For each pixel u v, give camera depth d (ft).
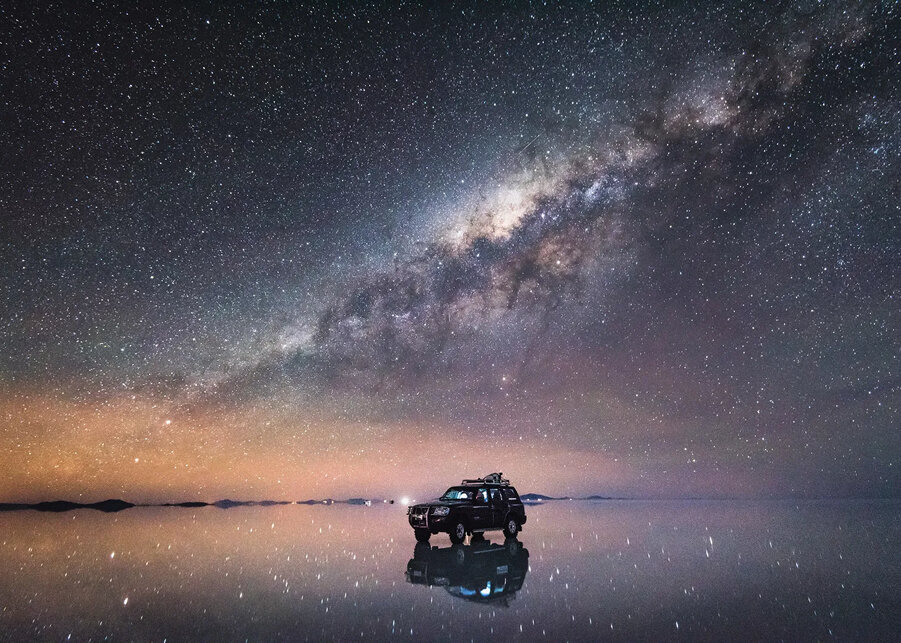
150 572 36.11
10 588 31.07
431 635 20.76
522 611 24.20
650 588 28.89
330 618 23.48
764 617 22.74
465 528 53.98
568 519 85.05
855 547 44.80
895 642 19.21
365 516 105.70
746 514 93.09
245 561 40.78
